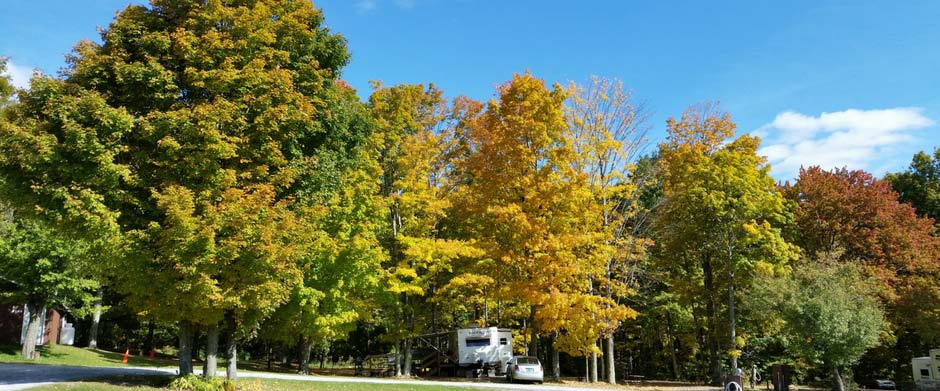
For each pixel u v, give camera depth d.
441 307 38.00
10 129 13.73
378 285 28.84
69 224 14.38
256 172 16.47
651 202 38.03
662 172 33.16
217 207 14.76
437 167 33.19
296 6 18.78
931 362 32.47
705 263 34.97
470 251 27.56
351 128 21.92
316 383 21.02
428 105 32.97
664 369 47.03
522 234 25.73
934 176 48.72
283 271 15.48
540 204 26.38
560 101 27.23
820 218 38.53
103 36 16.06
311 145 19.42
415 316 35.34
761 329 37.22
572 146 27.58
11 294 28.30
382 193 31.61
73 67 15.75
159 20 16.56
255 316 17.52
